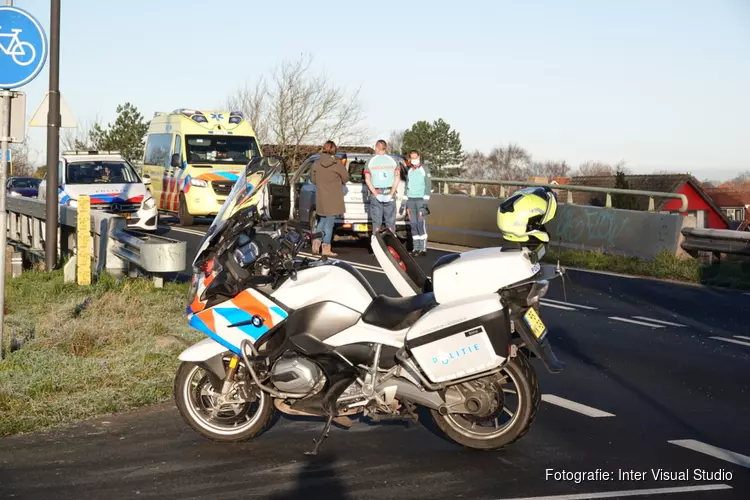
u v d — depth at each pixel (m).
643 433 6.64
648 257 16.70
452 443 6.42
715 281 14.78
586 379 8.36
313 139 39.53
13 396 7.68
